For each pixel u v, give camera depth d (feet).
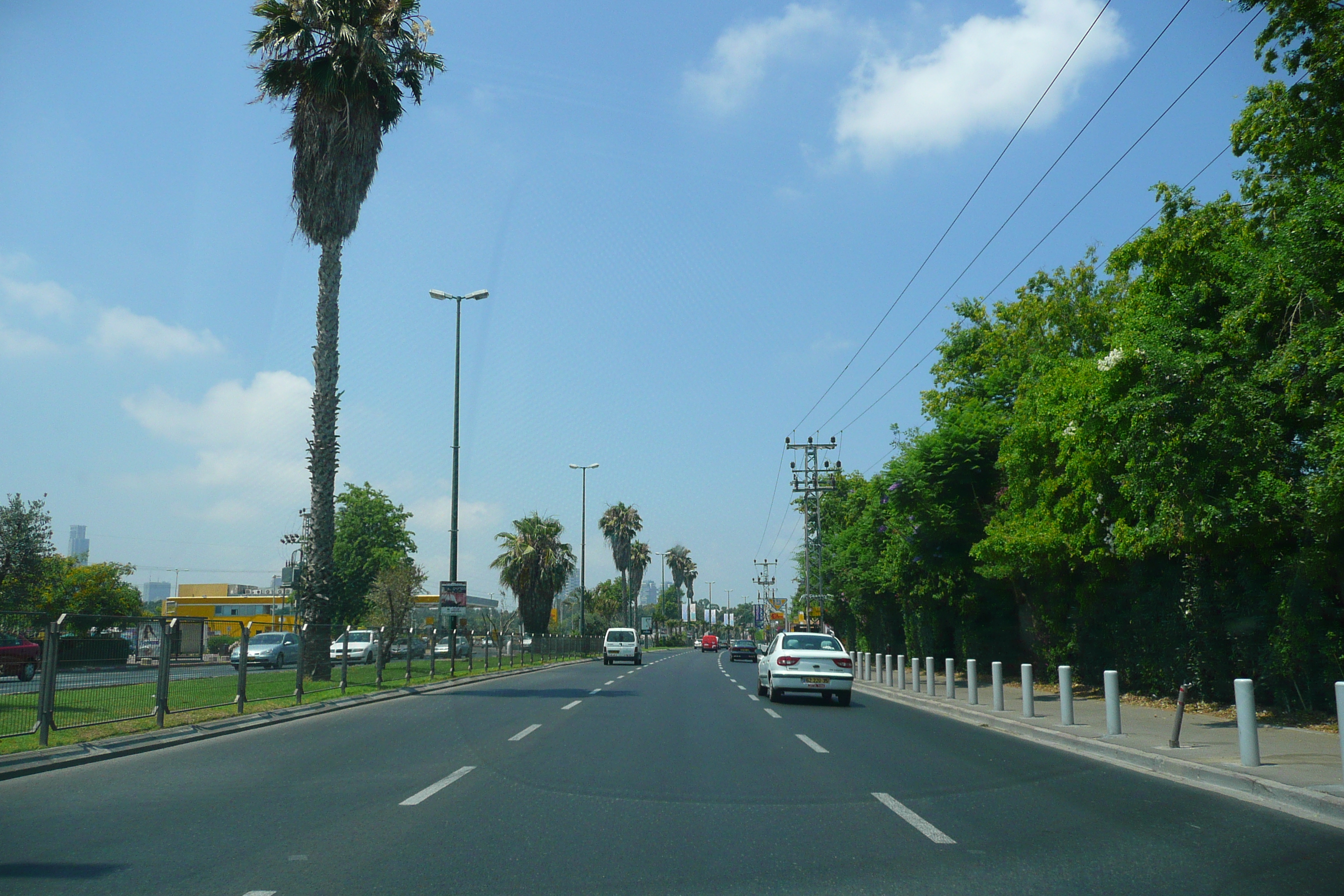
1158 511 50.24
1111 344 53.01
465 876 20.63
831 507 217.77
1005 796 30.78
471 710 63.00
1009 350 118.11
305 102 83.87
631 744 43.91
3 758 36.63
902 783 33.30
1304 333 40.55
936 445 98.22
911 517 99.45
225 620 126.11
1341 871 21.13
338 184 83.61
